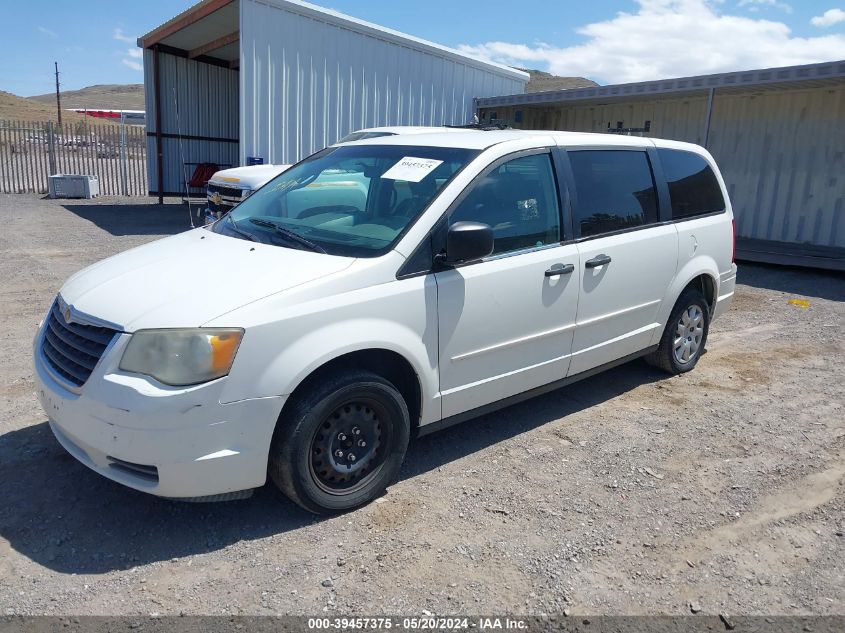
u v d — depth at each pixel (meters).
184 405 2.98
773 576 3.15
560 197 4.43
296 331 3.20
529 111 16.88
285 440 3.25
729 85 11.40
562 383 4.66
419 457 4.21
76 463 3.96
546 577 3.09
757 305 8.68
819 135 11.80
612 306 4.77
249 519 3.48
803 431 4.76
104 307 3.28
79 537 3.28
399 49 14.72
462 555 3.23
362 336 3.38
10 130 20.56
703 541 3.41
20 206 16.98
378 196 4.06
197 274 3.45
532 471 4.07
